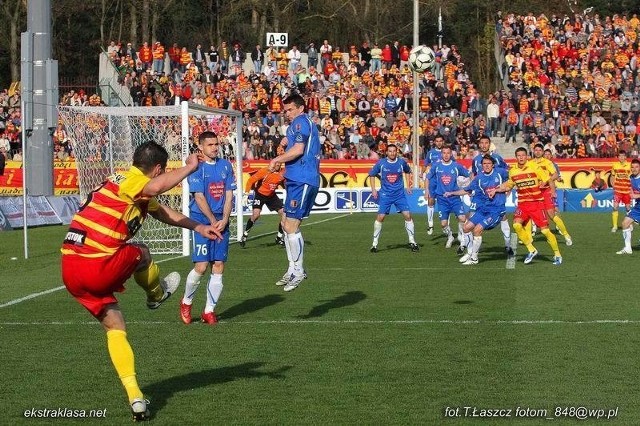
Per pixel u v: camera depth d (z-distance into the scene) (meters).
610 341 15.73
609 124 66.00
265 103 67.69
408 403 11.91
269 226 46.84
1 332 17.02
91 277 11.26
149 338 16.38
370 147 63.81
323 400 12.09
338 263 28.83
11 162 57.75
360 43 99.94
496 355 14.68
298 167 17.61
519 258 30.16
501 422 11.09
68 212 48.50
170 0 93.00
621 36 77.69
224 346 15.59
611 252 31.89
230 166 18.19
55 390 12.75
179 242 35.66
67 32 94.44
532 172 27.78
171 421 11.20
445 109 68.62
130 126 40.00
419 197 56.47
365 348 15.30
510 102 67.19
